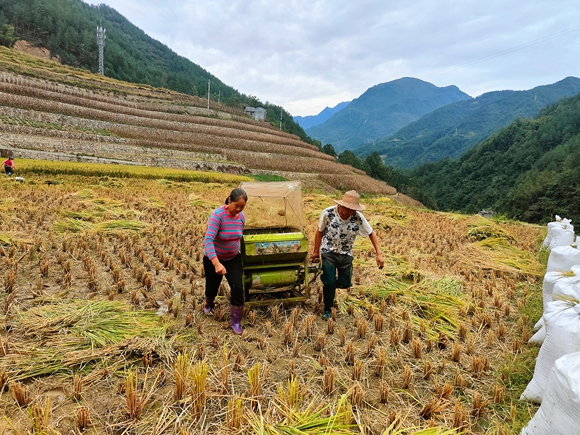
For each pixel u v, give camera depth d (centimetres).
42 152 2934
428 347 399
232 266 412
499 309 510
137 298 470
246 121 7681
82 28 11819
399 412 280
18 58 6750
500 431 269
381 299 525
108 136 4088
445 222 1292
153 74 12550
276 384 313
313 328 430
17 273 534
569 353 270
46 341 349
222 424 263
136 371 297
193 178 2884
